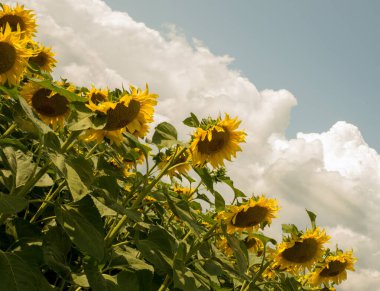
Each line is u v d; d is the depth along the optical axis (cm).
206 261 207
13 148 178
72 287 179
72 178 154
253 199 223
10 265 156
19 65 167
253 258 231
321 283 259
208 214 237
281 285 225
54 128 198
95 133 177
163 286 194
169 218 224
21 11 245
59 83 218
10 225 175
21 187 166
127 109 176
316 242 237
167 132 194
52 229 173
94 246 162
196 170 197
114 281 174
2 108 195
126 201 191
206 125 201
